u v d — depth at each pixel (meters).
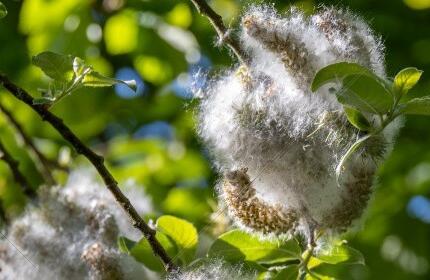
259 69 0.57
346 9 0.59
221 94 0.58
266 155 0.57
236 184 0.57
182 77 0.96
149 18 0.94
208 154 0.59
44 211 0.64
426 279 0.94
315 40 0.57
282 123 0.57
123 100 1.00
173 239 0.61
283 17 0.58
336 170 0.54
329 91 0.54
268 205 0.57
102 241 0.63
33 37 0.91
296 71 0.56
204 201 0.82
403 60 0.93
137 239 0.64
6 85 0.61
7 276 0.64
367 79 0.54
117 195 0.59
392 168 0.95
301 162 0.56
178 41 0.94
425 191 0.95
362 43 0.57
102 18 0.93
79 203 0.64
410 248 0.95
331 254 0.59
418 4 0.94
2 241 0.64
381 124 0.54
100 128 0.97
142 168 0.94
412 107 0.54
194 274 0.58
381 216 0.95
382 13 0.94
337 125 0.56
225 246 0.59
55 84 0.59
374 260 0.94
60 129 0.60
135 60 0.97
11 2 0.97
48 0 0.90
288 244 0.59
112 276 0.61
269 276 0.60
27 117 0.88
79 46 0.92
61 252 0.63
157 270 0.60
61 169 0.74
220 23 0.58
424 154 0.94
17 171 0.71
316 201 0.57
